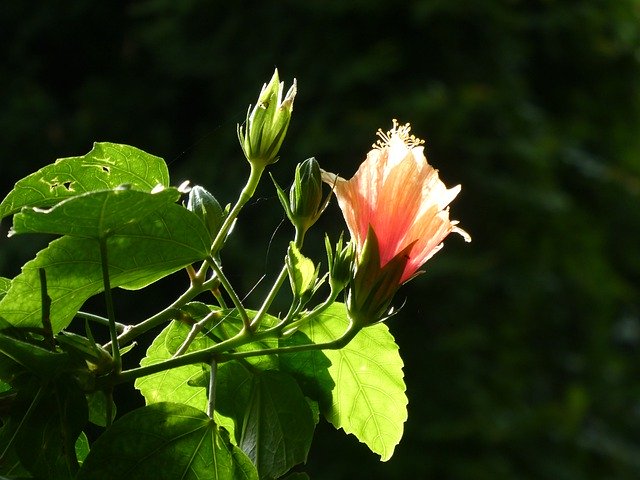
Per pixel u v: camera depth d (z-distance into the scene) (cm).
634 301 735
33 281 129
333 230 622
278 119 147
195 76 721
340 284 141
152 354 155
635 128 755
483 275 640
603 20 735
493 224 654
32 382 125
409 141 172
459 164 645
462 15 659
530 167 662
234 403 151
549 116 729
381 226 144
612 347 732
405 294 632
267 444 147
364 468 588
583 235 682
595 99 747
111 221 123
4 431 125
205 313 148
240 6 701
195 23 722
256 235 632
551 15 717
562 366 671
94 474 125
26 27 762
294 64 672
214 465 130
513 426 617
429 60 662
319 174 147
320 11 662
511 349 646
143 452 127
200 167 688
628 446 678
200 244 134
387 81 654
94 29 771
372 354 157
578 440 633
